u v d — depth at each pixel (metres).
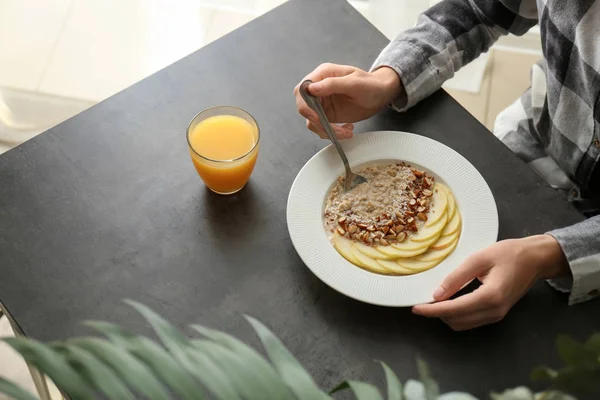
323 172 0.98
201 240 0.94
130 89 1.10
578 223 0.92
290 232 0.91
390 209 0.95
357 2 2.19
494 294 0.84
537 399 0.38
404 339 0.86
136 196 0.99
